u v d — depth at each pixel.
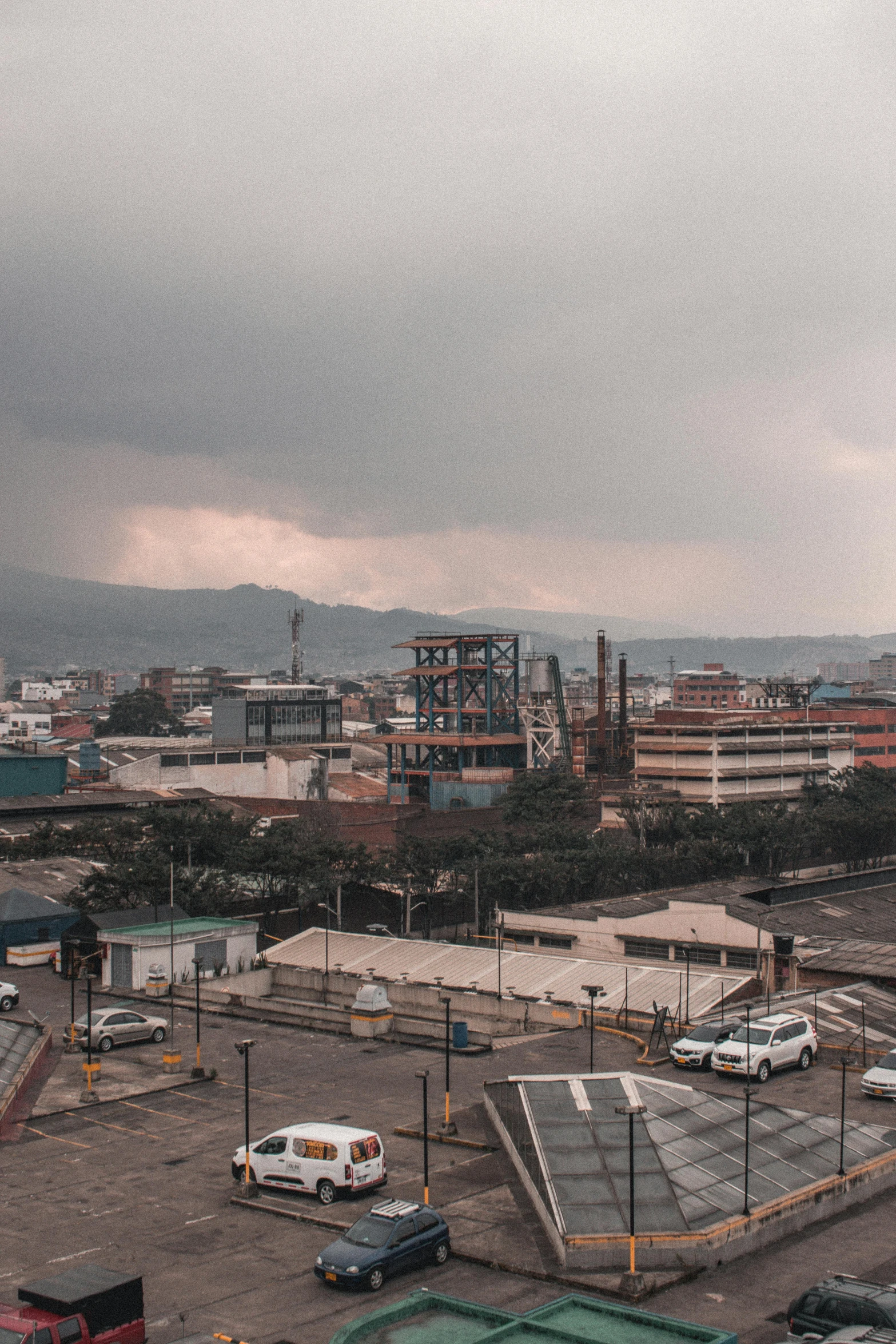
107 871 101.62
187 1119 53.78
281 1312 34.72
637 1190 39.97
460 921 118.75
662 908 91.31
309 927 111.62
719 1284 36.41
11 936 91.31
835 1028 63.66
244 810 161.00
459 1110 54.19
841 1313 31.02
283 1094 57.44
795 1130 45.69
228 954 88.06
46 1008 76.56
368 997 69.75
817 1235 40.28
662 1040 65.19
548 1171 40.88
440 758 193.88
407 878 112.00
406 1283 36.72
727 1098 46.84
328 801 171.62
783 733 176.38
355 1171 43.25
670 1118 44.53
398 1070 61.59
